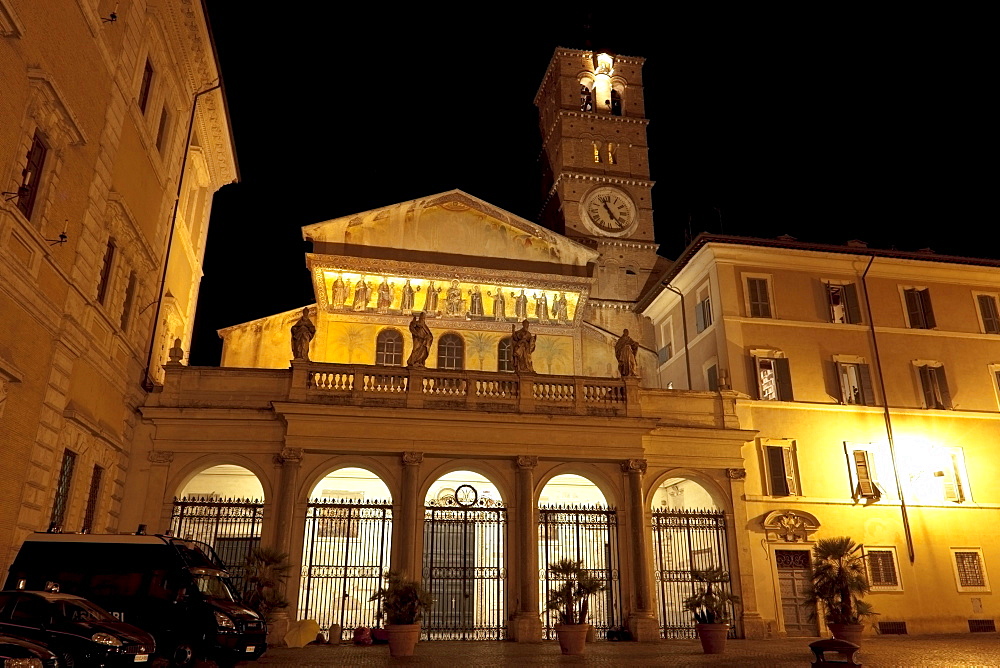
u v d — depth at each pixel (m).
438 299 33.25
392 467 24.50
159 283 25.81
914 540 28.69
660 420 27.42
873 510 28.77
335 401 24.56
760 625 25.64
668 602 27.48
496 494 30.67
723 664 17.41
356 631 22.36
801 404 29.53
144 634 13.71
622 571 24.84
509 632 23.52
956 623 27.92
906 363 31.36
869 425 29.95
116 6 19.70
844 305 31.77
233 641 15.36
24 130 15.20
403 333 32.38
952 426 30.77
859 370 30.81
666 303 36.97
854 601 22.06
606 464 25.95
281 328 33.50
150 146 23.03
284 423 24.38
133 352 23.41
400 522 23.70
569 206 48.25
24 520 16.33
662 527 26.06
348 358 31.58
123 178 21.22
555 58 53.84
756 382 29.56
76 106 17.52
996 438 31.03
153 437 24.12
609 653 19.97
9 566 15.73
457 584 27.89
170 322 28.30
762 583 26.77
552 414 25.22
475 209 34.81
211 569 16.59
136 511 23.30
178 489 23.77
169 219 26.16
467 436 24.77
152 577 15.45
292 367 24.86
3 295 14.77
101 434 20.50
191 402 24.72
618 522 25.36
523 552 24.06
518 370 25.95
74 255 18.22
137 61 21.28
